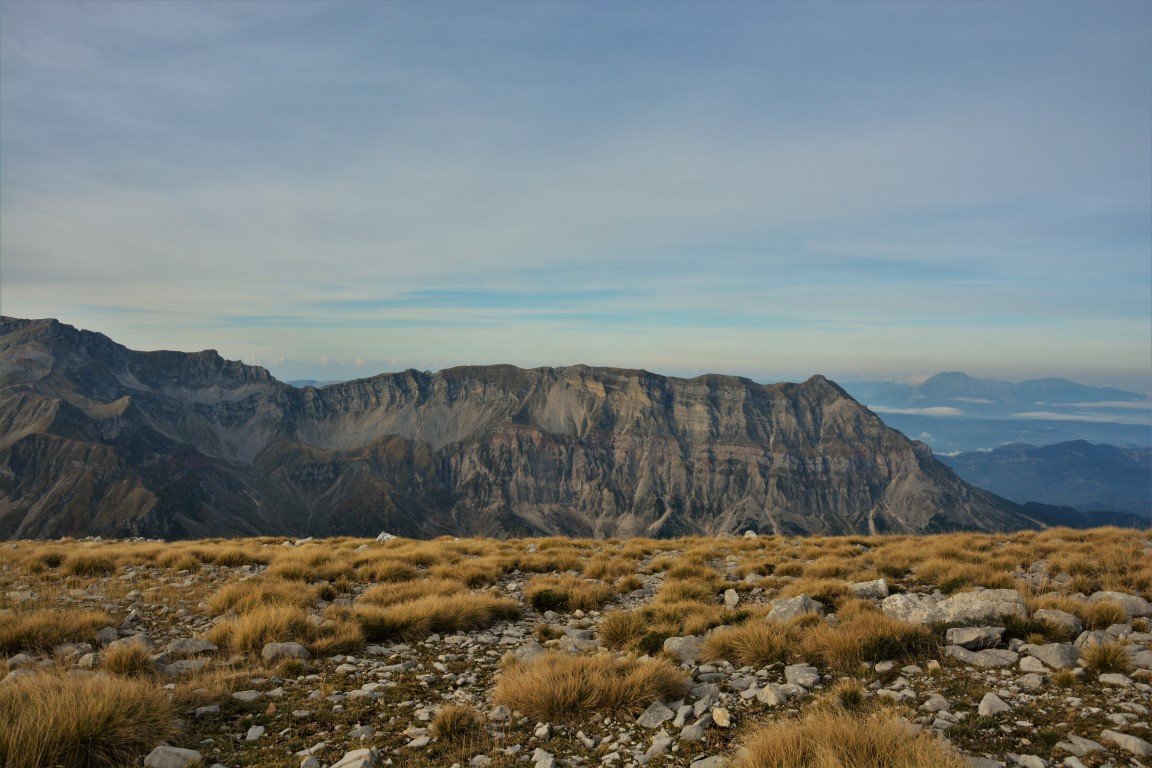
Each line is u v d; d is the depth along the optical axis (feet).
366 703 35.14
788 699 33.91
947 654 38.88
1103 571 59.82
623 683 34.83
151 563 81.71
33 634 41.88
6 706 27.17
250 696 34.88
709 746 28.89
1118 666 34.50
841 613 48.57
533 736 30.94
